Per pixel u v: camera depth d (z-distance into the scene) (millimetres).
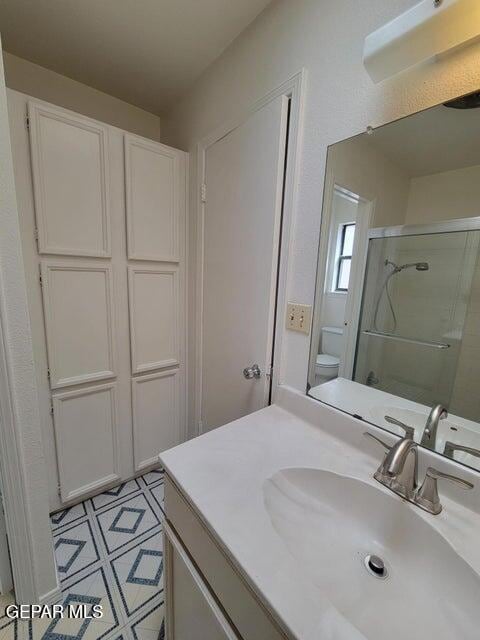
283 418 1049
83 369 1484
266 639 507
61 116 1256
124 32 1227
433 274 762
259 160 1141
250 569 516
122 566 1270
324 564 637
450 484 693
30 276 1284
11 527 1002
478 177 670
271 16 1059
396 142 780
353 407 940
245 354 1312
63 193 1304
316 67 924
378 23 767
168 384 1834
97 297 1478
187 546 740
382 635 516
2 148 813
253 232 1203
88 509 1573
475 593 519
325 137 926
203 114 1485
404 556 652
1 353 879
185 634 804
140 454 1775
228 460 807
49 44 1303
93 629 1041
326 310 989
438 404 771
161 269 1678
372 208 851
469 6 521
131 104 1771
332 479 773
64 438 1487
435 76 693
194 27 1187
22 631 1035
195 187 1603
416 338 804
